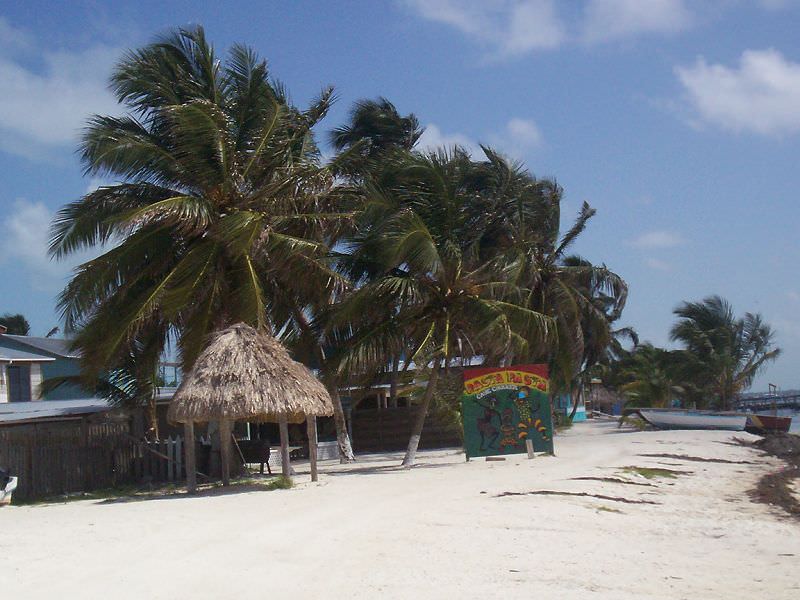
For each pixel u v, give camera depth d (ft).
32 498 66.39
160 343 79.71
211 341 61.52
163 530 40.22
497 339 79.46
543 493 51.90
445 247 80.33
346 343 81.25
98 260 73.15
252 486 61.87
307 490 57.26
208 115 71.31
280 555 34.60
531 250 105.29
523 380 78.79
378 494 53.42
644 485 59.47
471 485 56.75
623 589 30.30
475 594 28.91
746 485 64.18
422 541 37.63
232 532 39.47
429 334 79.36
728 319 176.35
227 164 74.74
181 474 77.77
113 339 70.13
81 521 44.29
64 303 73.41
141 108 76.48
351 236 82.38
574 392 176.86
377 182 82.07
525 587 30.01
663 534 41.24
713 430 136.77
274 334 82.02
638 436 119.65
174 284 72.08
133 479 76.18
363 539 37.93
